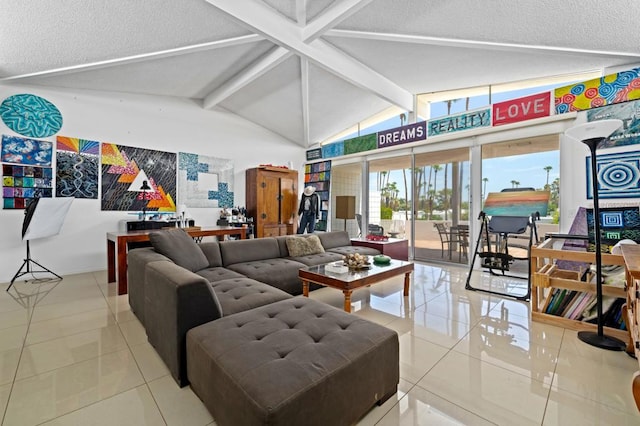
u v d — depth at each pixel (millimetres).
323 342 1403
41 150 4016
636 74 3391
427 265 5160
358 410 1322
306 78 4641
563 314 2506
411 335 2322
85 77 3930
